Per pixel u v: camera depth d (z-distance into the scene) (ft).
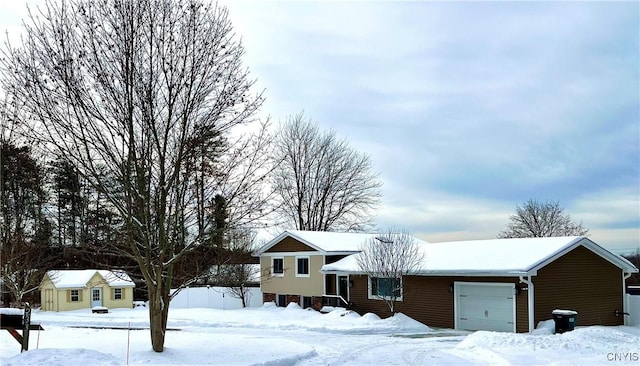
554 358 48.29
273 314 105.19
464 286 85.81
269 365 44.32
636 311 87.61
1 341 54.34
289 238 118.62
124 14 43.27
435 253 98.07
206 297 135.33
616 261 87.45
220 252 71.67
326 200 169.68
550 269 79.92
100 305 128.67
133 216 45.34
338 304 106.63
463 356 52.49
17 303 82.53
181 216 47.78
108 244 48.26
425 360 50.31
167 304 48.88
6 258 78.59
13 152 55.52
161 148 46.14
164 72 44.70
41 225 79.46
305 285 113.60
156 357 45.11
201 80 45.68
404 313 94.48
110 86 42.50
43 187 72.43
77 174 47.42
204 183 48.24
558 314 74.13
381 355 53.67
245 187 61.11
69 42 42.29
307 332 79.56
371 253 95.40
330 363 48.16
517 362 47.06
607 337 57.67
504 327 80.02
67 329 71.51
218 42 46.55
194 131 45.34
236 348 51.55
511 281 78.95
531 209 212.02
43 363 36.81
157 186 46.01
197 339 58.75
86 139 42.96
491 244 94.84
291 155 168.25
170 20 44.65
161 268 46.85
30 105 44.16
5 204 67.31
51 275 122.21
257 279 144.25
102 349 48.83
